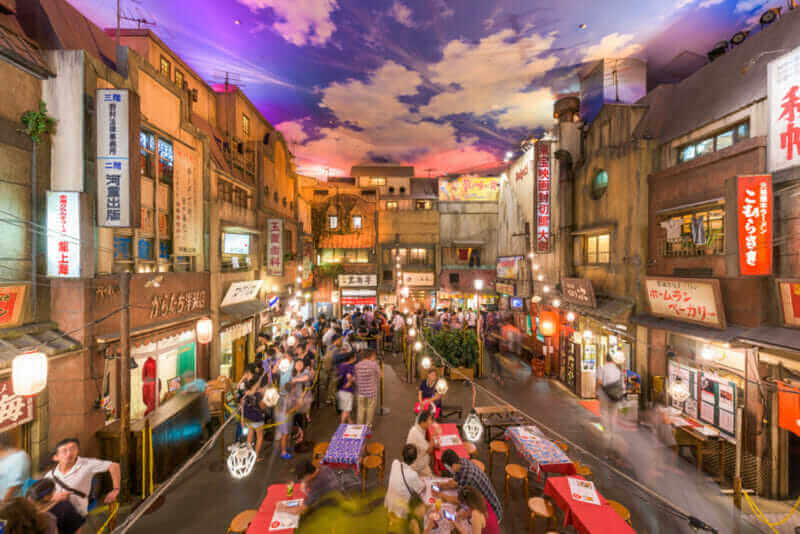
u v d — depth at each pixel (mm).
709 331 7242
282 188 17969
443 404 10344
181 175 9453
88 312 6129
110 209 6281
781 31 7109
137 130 6473
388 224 25078
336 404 9477
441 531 4086
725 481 6801
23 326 5566
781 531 5371
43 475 4273
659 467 6629
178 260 9461
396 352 16547
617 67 15969
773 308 6305
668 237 8594
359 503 5605
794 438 6504
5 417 5043
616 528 4105
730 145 7512
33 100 5875
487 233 25344
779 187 6203
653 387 8977
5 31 5543
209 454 7512
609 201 10547
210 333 7426
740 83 7496
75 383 5988
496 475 6801
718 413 7359
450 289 24656
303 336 12656
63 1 7410
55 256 5953
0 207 5312
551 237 14008
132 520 3602
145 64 7992
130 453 6141
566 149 12930
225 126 14125
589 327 11266
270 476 6609
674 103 9539
